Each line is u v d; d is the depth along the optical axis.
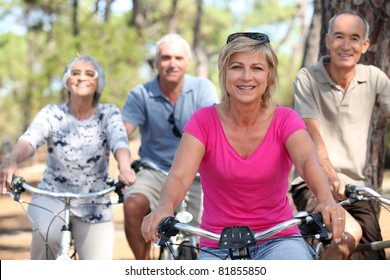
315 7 14.28
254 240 5.63
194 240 9.55
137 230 9.95
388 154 34.28
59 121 8.77
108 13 47.94
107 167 8.97
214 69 79.50
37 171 41.69
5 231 19.97
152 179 10.03
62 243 7.60
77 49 36.97
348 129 8.50
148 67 40.97
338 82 8.52
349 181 8.52
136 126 10.56
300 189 8.75
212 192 6.38
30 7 50.06
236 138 6.28
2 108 74.44
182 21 67.69
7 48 65.69
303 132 6.27
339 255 7.76
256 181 6.23
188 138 6.33
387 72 11.16
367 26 8.48
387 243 8.04
